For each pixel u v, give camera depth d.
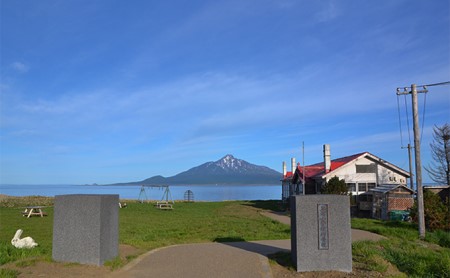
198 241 14.84
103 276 8.62
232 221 24.50
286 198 45.47
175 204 45.00
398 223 22.12
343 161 36.31
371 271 9.05
